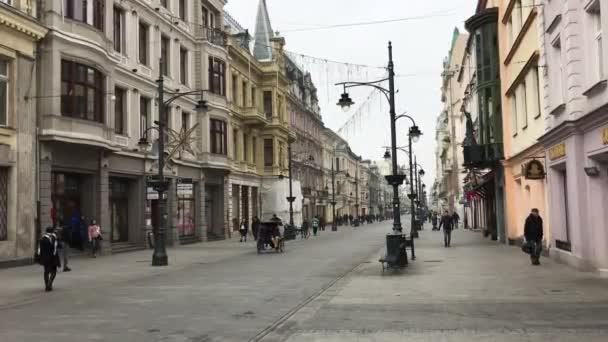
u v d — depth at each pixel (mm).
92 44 25906
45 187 23812
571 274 15484
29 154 23156
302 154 71875
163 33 35344
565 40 16547
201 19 41312
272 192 47000
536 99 22203
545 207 21719
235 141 48688
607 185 15297
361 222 92500
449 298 12125
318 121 82938
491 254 22828
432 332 8742
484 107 29500
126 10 31047
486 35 29391
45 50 24078
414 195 37000
